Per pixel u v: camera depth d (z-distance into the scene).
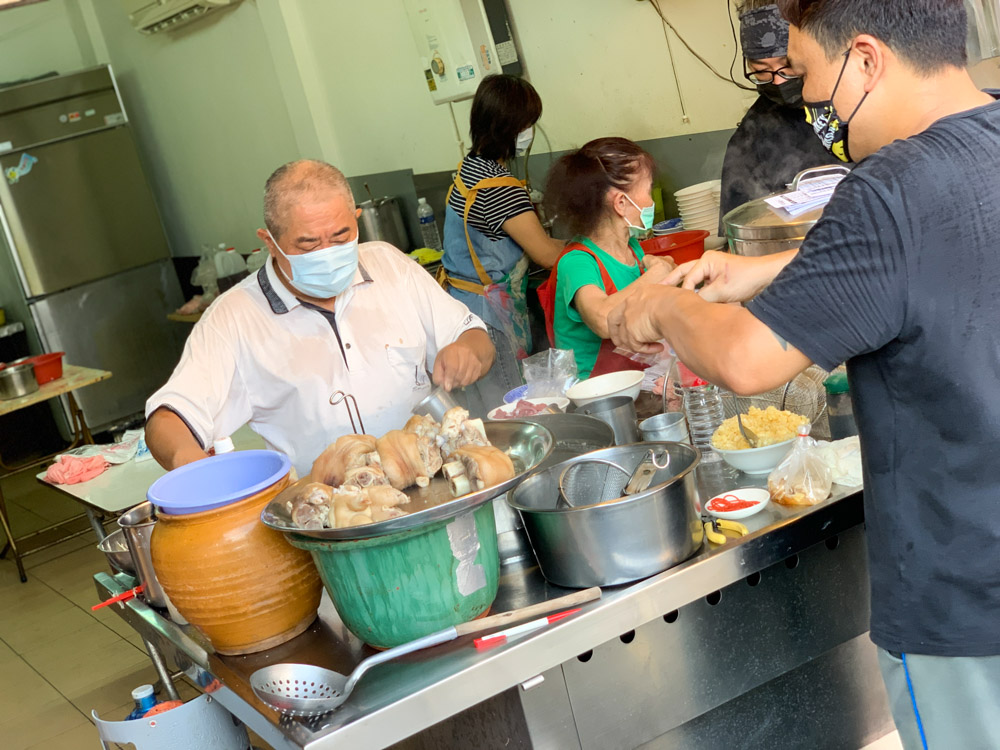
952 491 1.19
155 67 6.97
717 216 3.45
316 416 2.28
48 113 6.59
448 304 2.40
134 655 3.79
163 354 7.28
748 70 2.96
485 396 3.11
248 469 1.70
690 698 1.62
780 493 1.66
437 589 1.42
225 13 6.05
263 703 1.44
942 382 1.15
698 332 1.27
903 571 1.25
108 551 2.12
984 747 1.25
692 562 1.53
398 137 5.31
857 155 1.27
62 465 3.47
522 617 1.46
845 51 1.17
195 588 1.51
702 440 1.99
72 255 6.80
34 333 6.76
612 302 1.63
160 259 7.20
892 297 1.12
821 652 1.74
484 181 3.53
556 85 4.29
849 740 1.91
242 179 6.54
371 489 1.40
